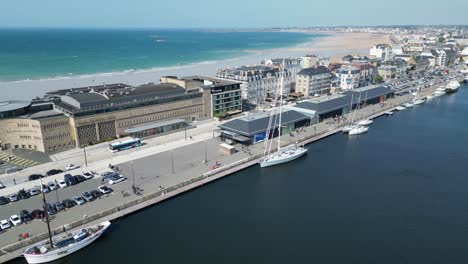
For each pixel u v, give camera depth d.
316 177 134.50
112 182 118.25
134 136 166.12
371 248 92.19
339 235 97.56
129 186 117.00
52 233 90.31
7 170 126.00
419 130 199.25
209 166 135.25
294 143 166.12
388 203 115.62
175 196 114.81
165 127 174.50
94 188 115.25
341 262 86.69
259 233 97.31
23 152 145.88
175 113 185.62
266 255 88.38
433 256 89.69
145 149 152.12
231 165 136.75
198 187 121.62
